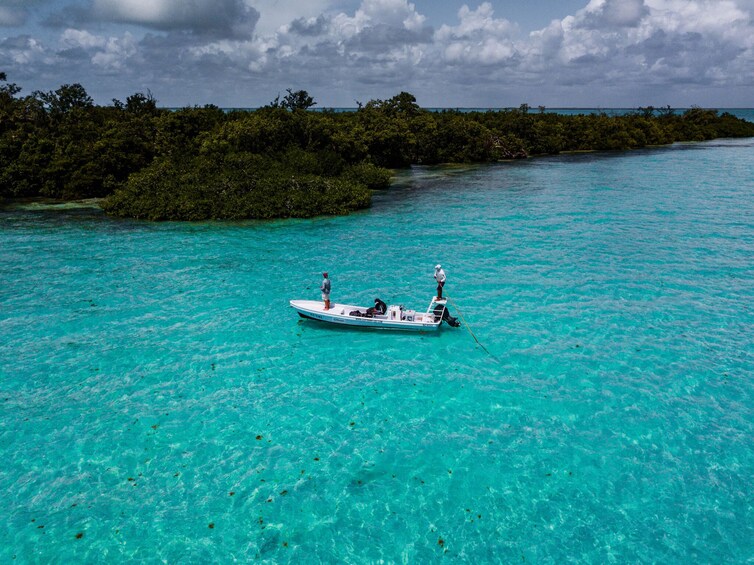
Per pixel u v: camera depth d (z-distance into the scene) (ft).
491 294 99.86
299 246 134.21
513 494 50.21
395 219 164.66
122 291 102.78
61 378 71.56
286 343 81.87
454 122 332.19
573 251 126.00
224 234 146.41
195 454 56.34
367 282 107.04
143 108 277.85
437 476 52.75
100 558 43.68
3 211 174.09
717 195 193.67
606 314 89.81
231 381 70.85
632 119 441.27
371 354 78.18
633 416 61.82
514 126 367.25
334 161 217.97
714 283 103.30
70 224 157.07
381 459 55.31
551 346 79.10
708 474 52.31
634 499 49.34
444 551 44.09
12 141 205.67
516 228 150.30
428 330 84.69
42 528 46.75
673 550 43.86
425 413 63.26
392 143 284.00
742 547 43.98
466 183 236.43
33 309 94.12
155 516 48.08
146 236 143.64
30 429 60.59
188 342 82.02
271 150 211.82
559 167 291.58
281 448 57.21
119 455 56.18
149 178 176.96
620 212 168.66
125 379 71.41
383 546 44.65
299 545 44.83
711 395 65.77
